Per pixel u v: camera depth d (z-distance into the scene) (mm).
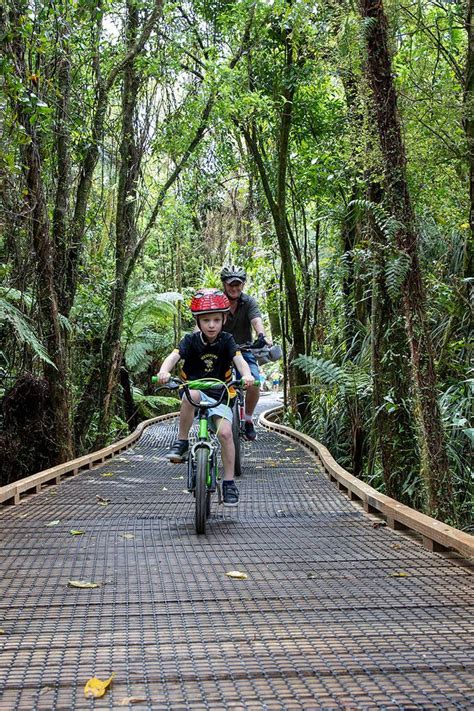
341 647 3061
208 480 5387
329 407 11719
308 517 6074
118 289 10945
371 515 6160
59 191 9469
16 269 8914
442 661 2900
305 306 14219
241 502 6770
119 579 4141
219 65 11000
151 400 17547
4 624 3389
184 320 20047
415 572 4285
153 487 7773
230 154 14125
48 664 2902
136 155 10922
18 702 2566
